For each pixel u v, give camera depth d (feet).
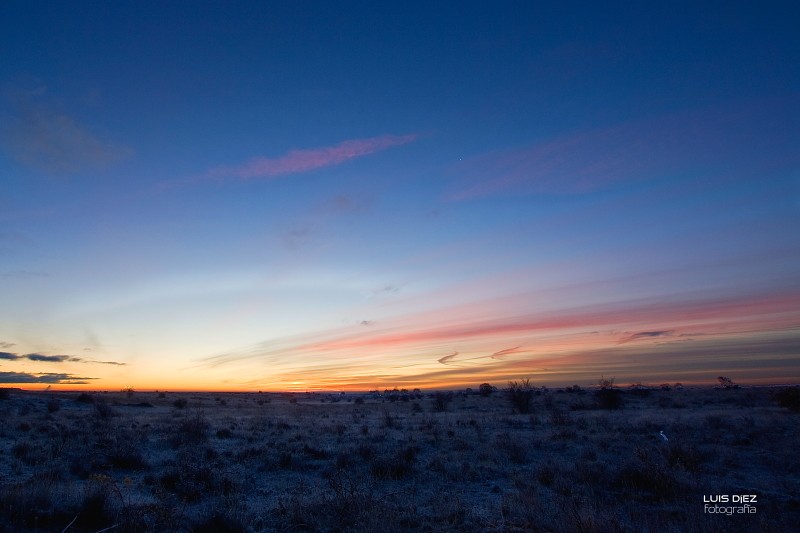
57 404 147.95
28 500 31.45
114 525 29.40
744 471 49.55
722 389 255.70
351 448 64.28
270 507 36.01
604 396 158.71
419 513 34.76
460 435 81.30
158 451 63.46
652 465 43.45
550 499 38.24
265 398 357.82
